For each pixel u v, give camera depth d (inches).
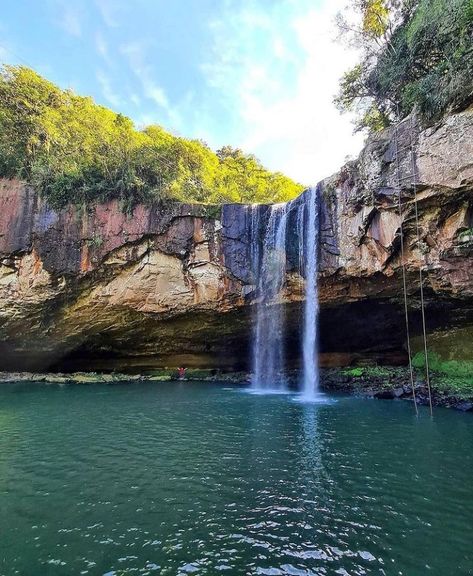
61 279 731.4
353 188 559.8
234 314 741.3
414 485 228.2
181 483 229.1
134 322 783.1
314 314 693.3
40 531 172.2
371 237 547.8
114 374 883.4
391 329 716.0
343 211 580.1
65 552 155.5
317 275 613.3
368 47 657.0
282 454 288.4
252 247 697.0
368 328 724.7
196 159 1034.1
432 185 460.8
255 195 1289.4
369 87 666.8
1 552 155.1
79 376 844.6
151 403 527.2
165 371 912.3
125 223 729.0
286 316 726.5
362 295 617.6
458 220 471.5
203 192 989.8
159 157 871.1
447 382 589.0
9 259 738.2
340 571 144.9
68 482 229.9
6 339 813.2
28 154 803.4
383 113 698.8
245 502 203.5
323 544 163.6
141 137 977.5
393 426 383.6
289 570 145.2
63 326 794.8
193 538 167.3
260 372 797.2
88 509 194.4
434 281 535.2
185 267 719.7
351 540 166.9
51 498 207.2
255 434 350.6
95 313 769.6
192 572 143.2
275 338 798.5
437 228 489.7
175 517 186.2
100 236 728.3
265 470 252.4
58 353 882.8
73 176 752.3
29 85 876.0
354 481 233.9
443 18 477.7
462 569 146.6
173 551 157.2
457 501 206.1
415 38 526.9
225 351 887.7
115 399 563.2
